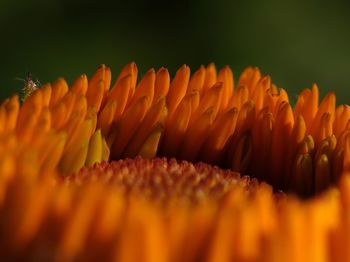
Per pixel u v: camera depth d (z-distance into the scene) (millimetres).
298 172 69
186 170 64
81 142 65
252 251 48
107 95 70
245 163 72
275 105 72
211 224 48
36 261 48
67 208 49
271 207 51
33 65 214
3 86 211
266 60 222
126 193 58
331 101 71
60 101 64
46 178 50
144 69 222
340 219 50
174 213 49
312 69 220
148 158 70
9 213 50
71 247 48
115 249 47
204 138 71
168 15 224
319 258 49
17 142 58
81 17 220
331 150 68
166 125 71
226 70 72
